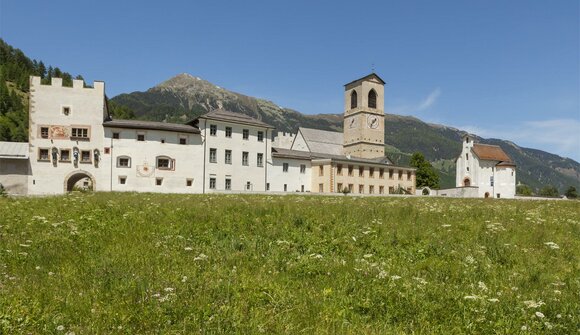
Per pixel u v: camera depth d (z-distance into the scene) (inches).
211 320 269.4
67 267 381.7
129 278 348.5
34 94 2731.3
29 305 281.3
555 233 656.4
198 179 3006.9
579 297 350.6
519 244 563.2
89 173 2770.7
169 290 316.8
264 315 285.1
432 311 304.0
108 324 262.4
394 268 425.1
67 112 2768.2
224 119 3115.2
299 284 363.3
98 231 561.6
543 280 405.1
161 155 2910.9
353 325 277.4
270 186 3331.7
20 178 2677.2
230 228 597.6
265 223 647.1
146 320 268.7
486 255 496.1
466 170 5000.0
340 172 3555.6
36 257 411.8
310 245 511.8
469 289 363.6
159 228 589.6
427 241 547.8
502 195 4813.0
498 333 271.9
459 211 939.3
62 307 285.9
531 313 310.2
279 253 463.8
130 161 2834.6
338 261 444.5
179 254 445.4
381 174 3873.0
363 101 4968.0
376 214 805.9
